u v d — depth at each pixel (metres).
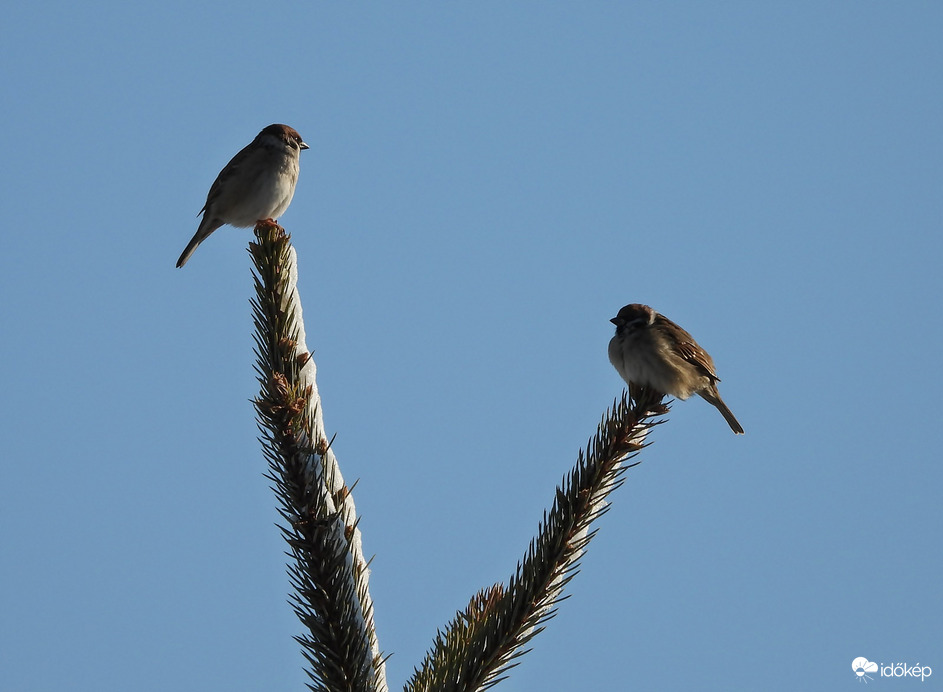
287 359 7.60
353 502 7.06
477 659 6.62
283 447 6.88
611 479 7.56
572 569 7.09
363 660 6.54
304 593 6.59
